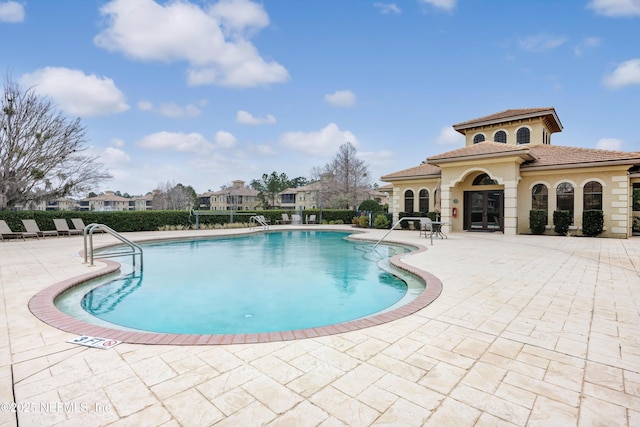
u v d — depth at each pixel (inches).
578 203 672.4
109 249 553.0
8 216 678.5
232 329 205.8
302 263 432.8
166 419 94.5
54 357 135.3
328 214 1259.8
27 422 92.8
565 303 212.5
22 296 228.4
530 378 118.9
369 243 639.8
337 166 1811.0
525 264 355.9
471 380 117.4
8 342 150.3
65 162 901.8
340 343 150.0
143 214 866.8
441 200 770.8
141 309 244.5
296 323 216.1
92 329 166.7
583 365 128.8
